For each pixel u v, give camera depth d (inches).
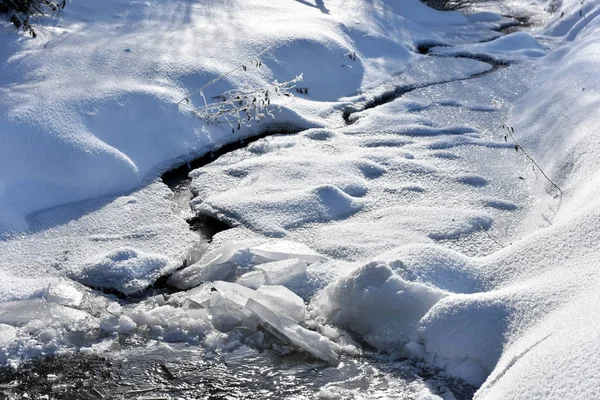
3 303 146.8
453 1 425.1
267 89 253.6
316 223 181.2
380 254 161.2
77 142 194.7
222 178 205.3
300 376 129.8
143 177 204.1
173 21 284.2
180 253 168.9
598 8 354.6
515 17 432.5
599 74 226.5
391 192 198.1
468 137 234.2
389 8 376.5
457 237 173.2
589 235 136.5
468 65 315.6
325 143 229.6
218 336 140.1
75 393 125.1
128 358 134.6
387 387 125.7
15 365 131.1
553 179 191.6
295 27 291.0
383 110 258.2
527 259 142.3
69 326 142.1
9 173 182.2
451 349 127.3
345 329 142.0
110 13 280.1
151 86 227.1
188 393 125.4
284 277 155.2
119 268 158.7
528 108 249.0
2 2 254.4
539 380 104.7
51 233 174.2
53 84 213.5
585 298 118.8
